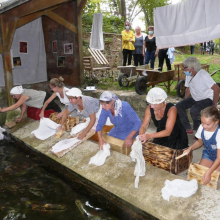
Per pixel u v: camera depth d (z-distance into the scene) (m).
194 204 2.49
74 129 4.45
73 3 7.18
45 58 8.57
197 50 16.80
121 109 3.45
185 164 3.37
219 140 2.68
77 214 2.76
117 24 15.21
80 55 7.51
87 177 3.28
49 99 4.95
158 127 3.28
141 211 2.58
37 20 8.12
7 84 6.68
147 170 3.16
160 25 5.64
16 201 3.00
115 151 3.69
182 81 5.61
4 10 5.66
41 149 4.24
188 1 5.08
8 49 6.47
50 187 3.33
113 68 9.90
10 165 3.97
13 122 5.36
